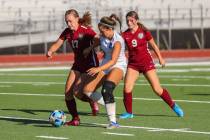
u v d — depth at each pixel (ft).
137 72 122.52
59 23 441.27
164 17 483.51
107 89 106.83
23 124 113.91
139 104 149.79
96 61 114.93
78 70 113.80
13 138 96.58
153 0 497.87
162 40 460.96
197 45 473.67
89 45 112.78
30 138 96.43
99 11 437.17
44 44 440.04
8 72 310.45
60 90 198.08
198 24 476.13
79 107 145.69
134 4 492.13
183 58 443.73
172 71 296.51
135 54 121.19
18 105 151.94
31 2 476.13
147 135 98.07
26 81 243.40
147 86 208.23
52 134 100.32
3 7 469.98
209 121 116.37
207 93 179.32
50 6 477.77
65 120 110.73
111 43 110.22
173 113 130.00
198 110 135.44
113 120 107.14
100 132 102.06
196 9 485.15
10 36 438.81
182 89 194.80
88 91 118.83
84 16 113.19
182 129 105.09
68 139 94.89
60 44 113.39
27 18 458.91
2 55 419.95
